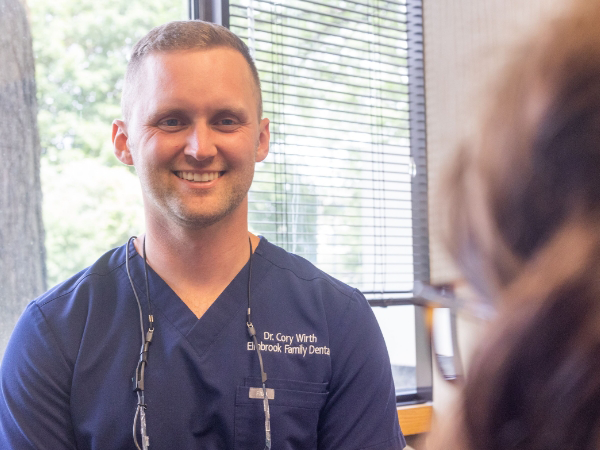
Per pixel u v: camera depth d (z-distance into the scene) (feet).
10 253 5.16
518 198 0.53
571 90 0.51
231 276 3.78
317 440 3.70
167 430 3.42
